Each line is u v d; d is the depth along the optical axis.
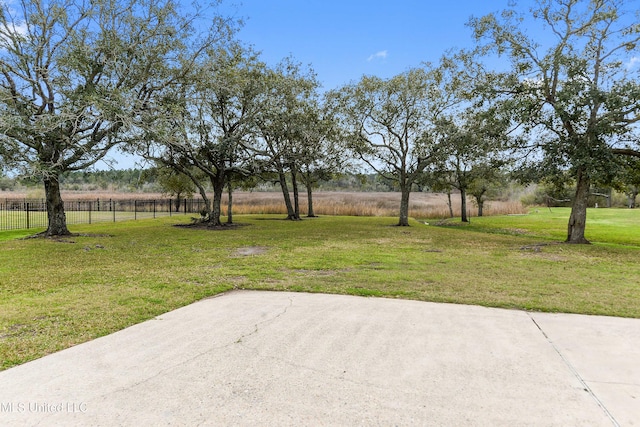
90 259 9.34
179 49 14.33
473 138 17.58
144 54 13.59
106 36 12.80
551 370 3.25
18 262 8.84
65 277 7.16
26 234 15.82
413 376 3.13
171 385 2.94
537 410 2.62
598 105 11.86
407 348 3.73
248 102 18.42
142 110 13.02
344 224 22.20
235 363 3.36
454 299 5.64
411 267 8.52
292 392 2.84
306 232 17.03
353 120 20.91
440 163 21.12
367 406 2.65
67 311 4.91
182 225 20.23
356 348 3.73
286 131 20.27
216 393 2.81
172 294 5.87
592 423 2.46
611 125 11.54
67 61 11.66
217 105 18.34
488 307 5.24
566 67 12.24
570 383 3.02
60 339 3.92
